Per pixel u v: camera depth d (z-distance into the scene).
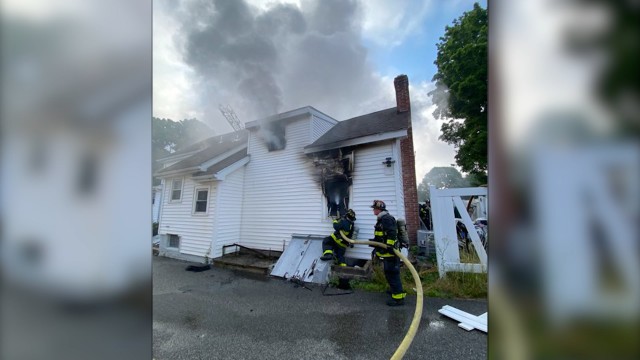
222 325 3.33
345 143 6.36
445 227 4.69
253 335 3.06
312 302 4.10
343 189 6.46
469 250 5.05
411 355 2.59
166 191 8.81
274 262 6.56
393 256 3.90
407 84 7.60
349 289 4.73
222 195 7.52
